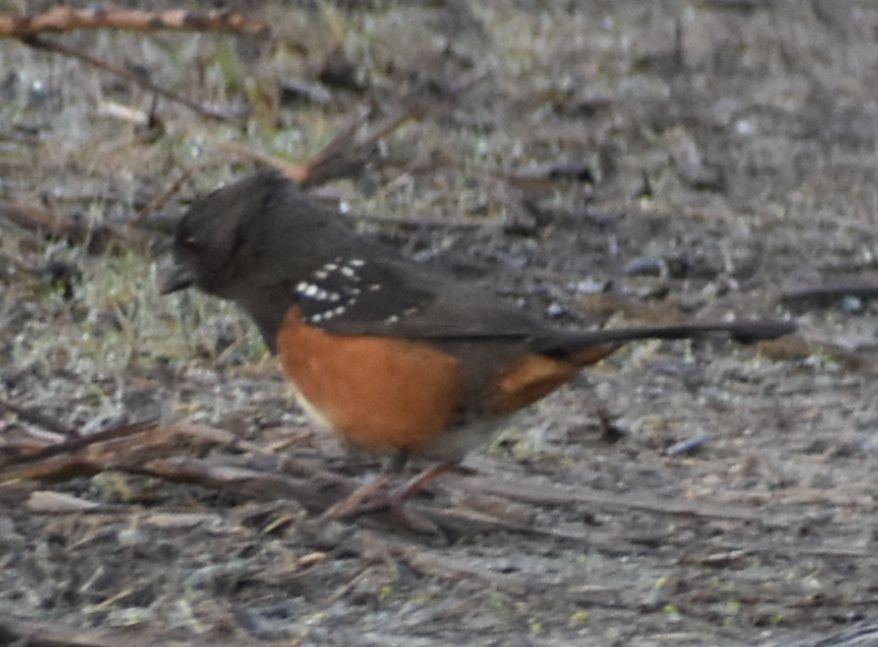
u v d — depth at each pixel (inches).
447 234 534.6
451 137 606.2
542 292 506.3
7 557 321.1
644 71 703.7
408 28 690.8
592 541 357.4
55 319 447.8
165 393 416.2
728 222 572.7
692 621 321.7
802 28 772.6
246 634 300.4
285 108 608.1
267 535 340.5
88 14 482.0
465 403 343.6
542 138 621.3
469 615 317.1
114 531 333.4
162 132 542.9
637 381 461.7
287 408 415.2
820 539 367.6
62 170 520.1
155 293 457.4
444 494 374.3
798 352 486.0
